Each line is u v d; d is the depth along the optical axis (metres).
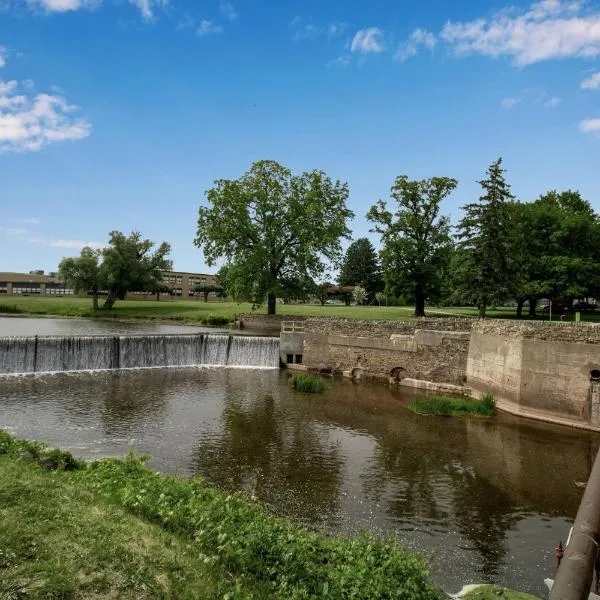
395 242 44.62
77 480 11.16
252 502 13.34
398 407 25.06
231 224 49.62
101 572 6.82
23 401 23.83
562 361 22.27
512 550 11.72
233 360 37.41
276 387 29.23
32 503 8.57
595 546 5.62
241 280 47.75
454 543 11.99
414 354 31.45
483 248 39.00
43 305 66.88
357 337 34.25
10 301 71.00
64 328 47.28
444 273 43.91
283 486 15.01
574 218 45.41
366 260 96.56
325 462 17.08
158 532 8.45
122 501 9.83
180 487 11.48
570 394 21.97
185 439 19.05
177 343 36.25
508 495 14.75
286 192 50.12
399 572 8.88
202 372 33.69
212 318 52.94
